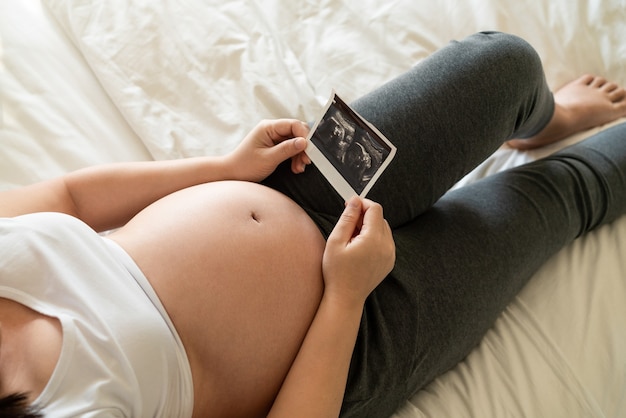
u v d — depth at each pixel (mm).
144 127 1117
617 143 1055
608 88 1236
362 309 727
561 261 1033
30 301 612
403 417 862
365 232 720
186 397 646
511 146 1246
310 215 834
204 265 701
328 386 669
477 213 903
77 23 1192
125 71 1163
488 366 914
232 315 694
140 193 850
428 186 851
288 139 845
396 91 858
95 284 633
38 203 786
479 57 856
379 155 757
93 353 584
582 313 962
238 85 1184
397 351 778
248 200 774
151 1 1229
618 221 1081
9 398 511
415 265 816
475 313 849
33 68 1133
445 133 833
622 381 892
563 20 1281
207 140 1126
